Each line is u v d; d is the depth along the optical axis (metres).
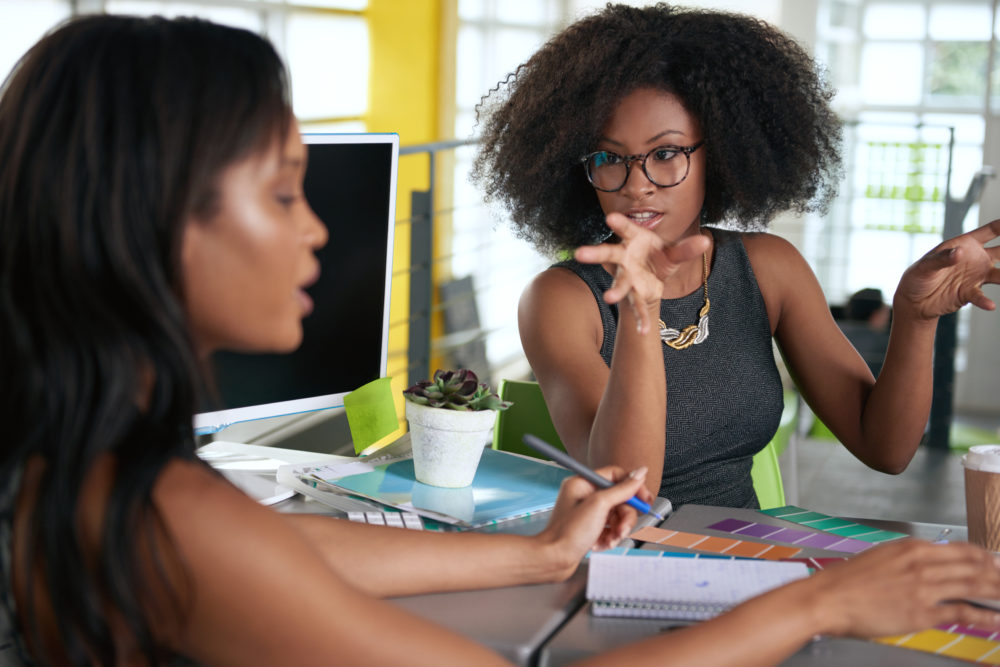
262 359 1.24
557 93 1.55
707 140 1.48
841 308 4.60
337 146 1.26
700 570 0.98
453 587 0.95
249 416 1.24
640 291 1.12
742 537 1.12
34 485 0.68
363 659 0.68
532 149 1.62
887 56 5.62
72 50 0.68
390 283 1.36
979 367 5.78
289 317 0.73
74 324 0.66
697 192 1.48
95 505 0.65
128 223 0.66
